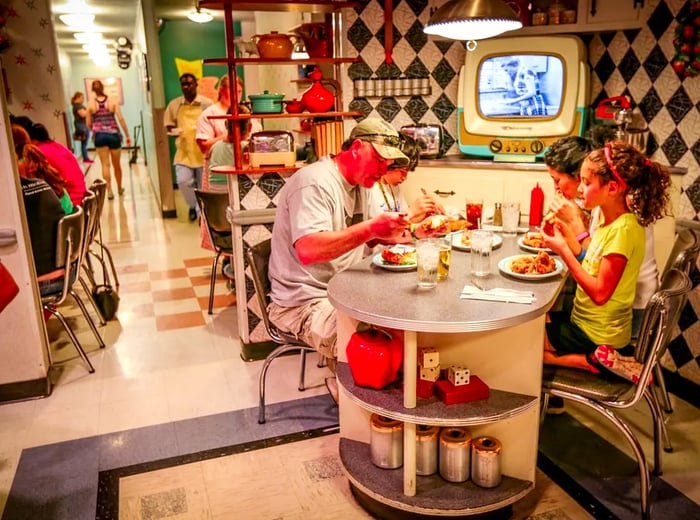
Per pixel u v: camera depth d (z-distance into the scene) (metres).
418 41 3.56
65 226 3.04
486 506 1.95
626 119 2.97
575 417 2.72
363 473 2.11
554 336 2.25
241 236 3.24
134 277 4.99
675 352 2.92
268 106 3.10
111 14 9.17
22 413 2.85
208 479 2.33
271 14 5.89
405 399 1.91
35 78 5.23
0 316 2.85
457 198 3.49
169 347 3.58
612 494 2.20
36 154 3.56
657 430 2.24
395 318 1.72
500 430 2.07
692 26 2.68
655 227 2.93
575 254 2.36
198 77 9.55
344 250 2.20
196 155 6.87
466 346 2.02
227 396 2.98
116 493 2.26
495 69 3.31
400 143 2.33
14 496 2.24
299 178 2.36
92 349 3.57
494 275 2.13
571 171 2.44
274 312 2.56
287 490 2.26
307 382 3.11
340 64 3.44
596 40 3.39
